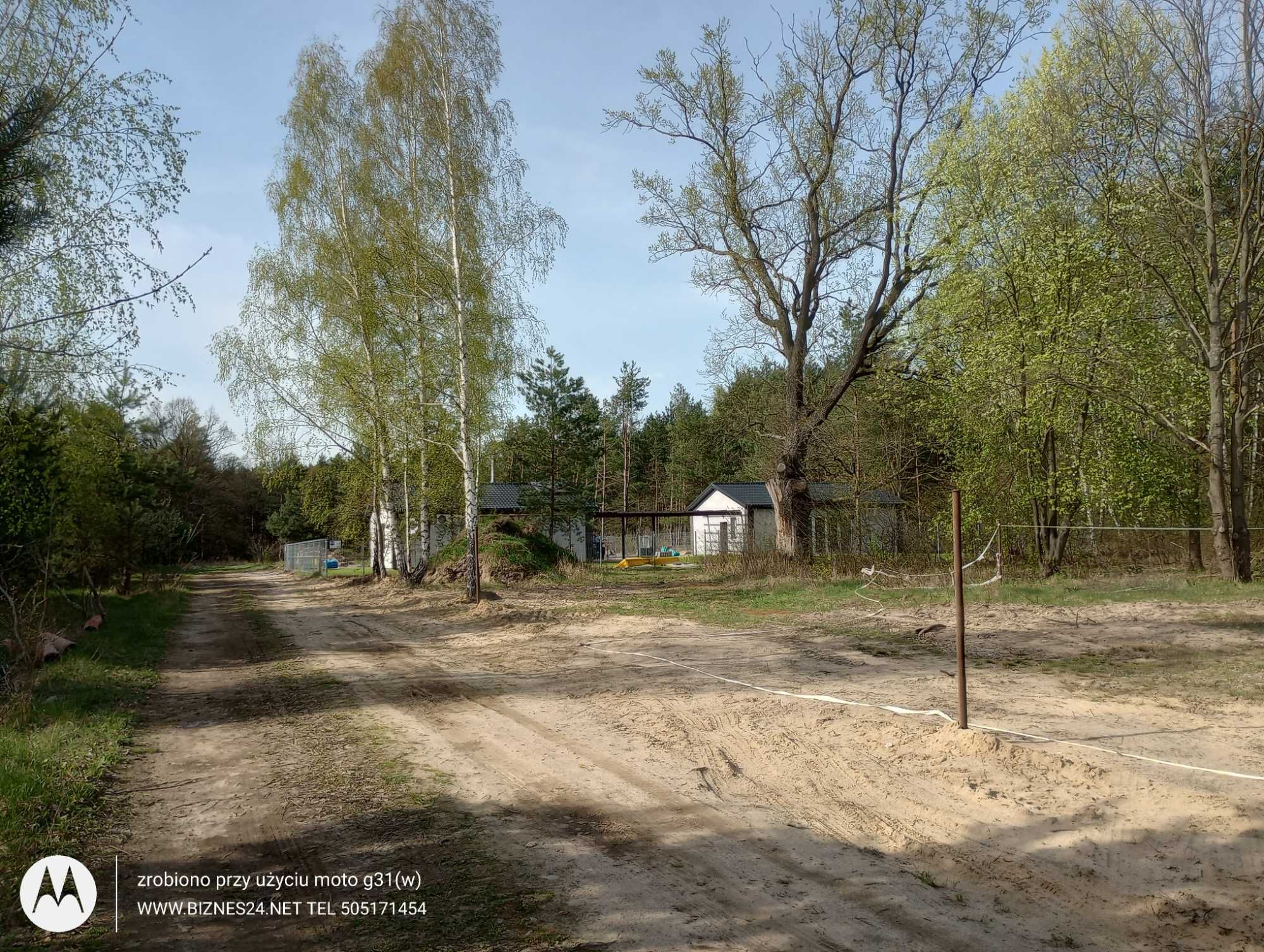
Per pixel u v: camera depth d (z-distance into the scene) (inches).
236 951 147.5
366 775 252.5
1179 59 648.4
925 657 403.5
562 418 1660.9
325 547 1763.0
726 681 367.9
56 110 389.1
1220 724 261.1
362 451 1011.3
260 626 716.0
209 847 198.4
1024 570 790.5
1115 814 192.9
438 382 807.1
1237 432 658.8
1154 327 716.0
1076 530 851.4
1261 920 144.2
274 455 981.2
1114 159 701.3
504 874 177.0
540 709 332.5
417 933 151.2
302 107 949.8
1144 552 848.9
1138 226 676.7
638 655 448.8
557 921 154.1
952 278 766.5
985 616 526.0
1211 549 855.7
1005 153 736.3
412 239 760.3
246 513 2785.4
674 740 277.7
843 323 1022.4
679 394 3122.5
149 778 255.9
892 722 277.7
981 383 759.1
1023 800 205.0
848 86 916.6
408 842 197.0
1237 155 674.8
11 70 416.2
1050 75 746.2
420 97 743.1
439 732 302.7
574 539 1889.8
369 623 698.8
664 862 180.5
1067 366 701.9
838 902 159.2
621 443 2714.1
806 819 203.9
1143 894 156.6
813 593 727.1
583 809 216.7
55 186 418.3
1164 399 704.4
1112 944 140.1
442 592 911.0
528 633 563.2
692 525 1993.1
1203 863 166.6
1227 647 386.6
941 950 139.9
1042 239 725.9
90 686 389.4
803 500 987.3
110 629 605.6
